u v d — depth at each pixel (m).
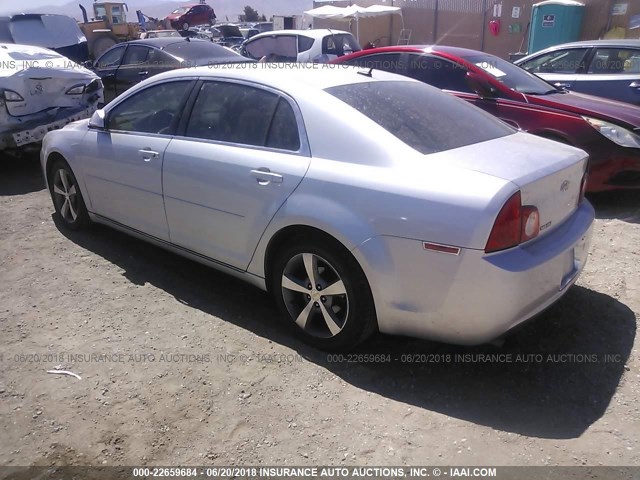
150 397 2.76
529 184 2.58
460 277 2.53
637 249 4.39
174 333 3.32
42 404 2.71
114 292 3.83
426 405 2.72
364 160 2.85
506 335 2.74
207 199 3.43
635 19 15.73
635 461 2.36
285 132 3.17
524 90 5.83
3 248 4.55
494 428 2.56
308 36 11.45
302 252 3.02
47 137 4.83
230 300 3.74
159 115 3.88
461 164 2.71
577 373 2.95
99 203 4.38
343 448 2.44
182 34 29.97
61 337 3.27
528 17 18.86
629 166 5.10
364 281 2.82
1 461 2.37
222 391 2.80
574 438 2.50
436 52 6.12
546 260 2.62
